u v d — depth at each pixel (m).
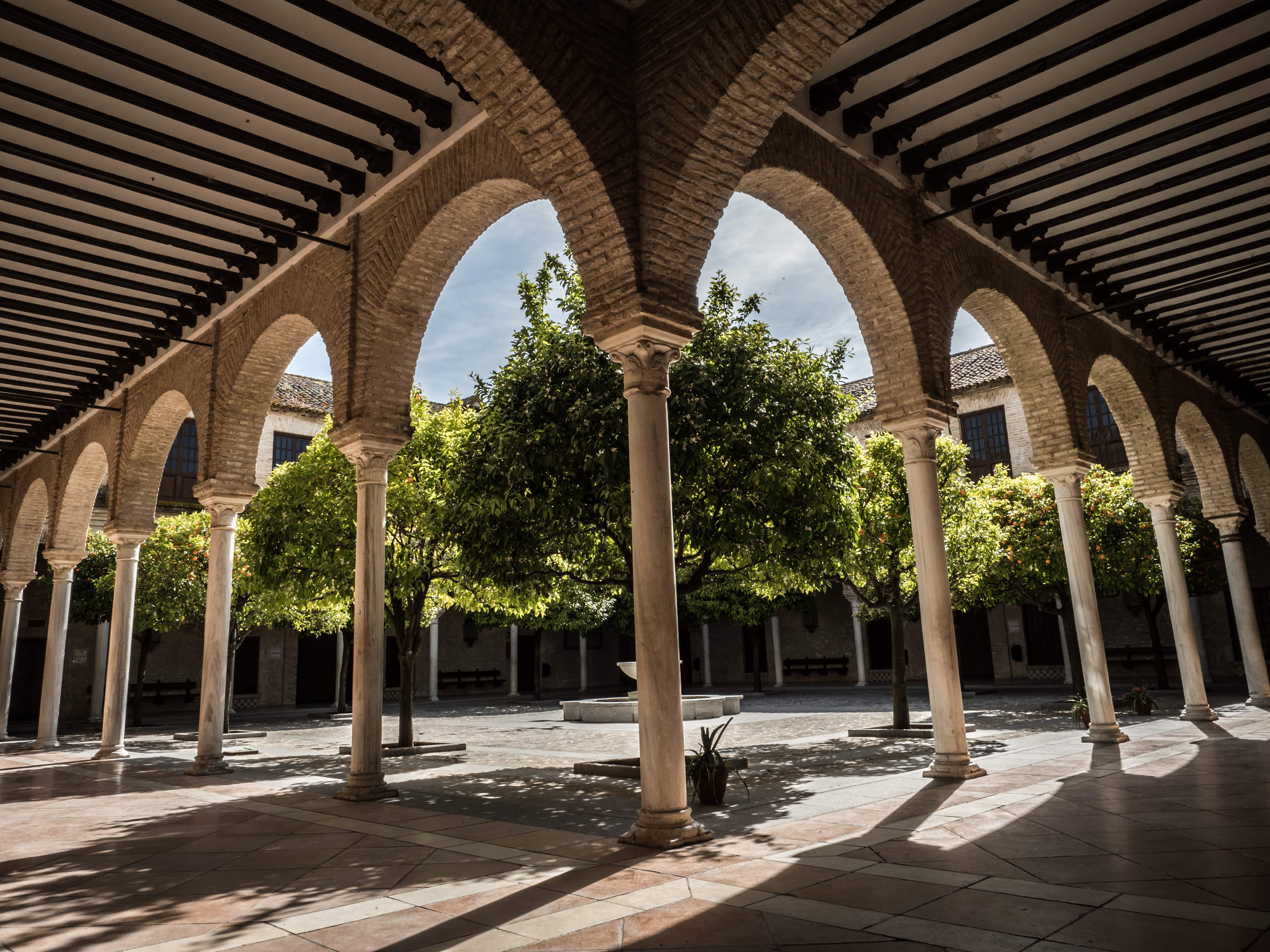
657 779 5.14
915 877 4.08
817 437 8.73
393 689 30.19
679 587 9.20
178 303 10.61
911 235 7.94
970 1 5.84
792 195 7.14
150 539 16.91
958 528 12.10
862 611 21.73
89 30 5.80
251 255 9.41
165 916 3.91
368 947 3.33
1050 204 8.56
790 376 8.91
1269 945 2.97
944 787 6.89
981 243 8.89
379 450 7.84
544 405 8.23
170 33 5.72
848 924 3.36
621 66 5.63
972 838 4.93
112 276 9.58
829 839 5.03
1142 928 3.20
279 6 5.67
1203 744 9.19
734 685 32.03
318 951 3.30
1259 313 11.84
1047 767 7.88
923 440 7.80
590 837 5.42
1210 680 20.77
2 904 4.21
